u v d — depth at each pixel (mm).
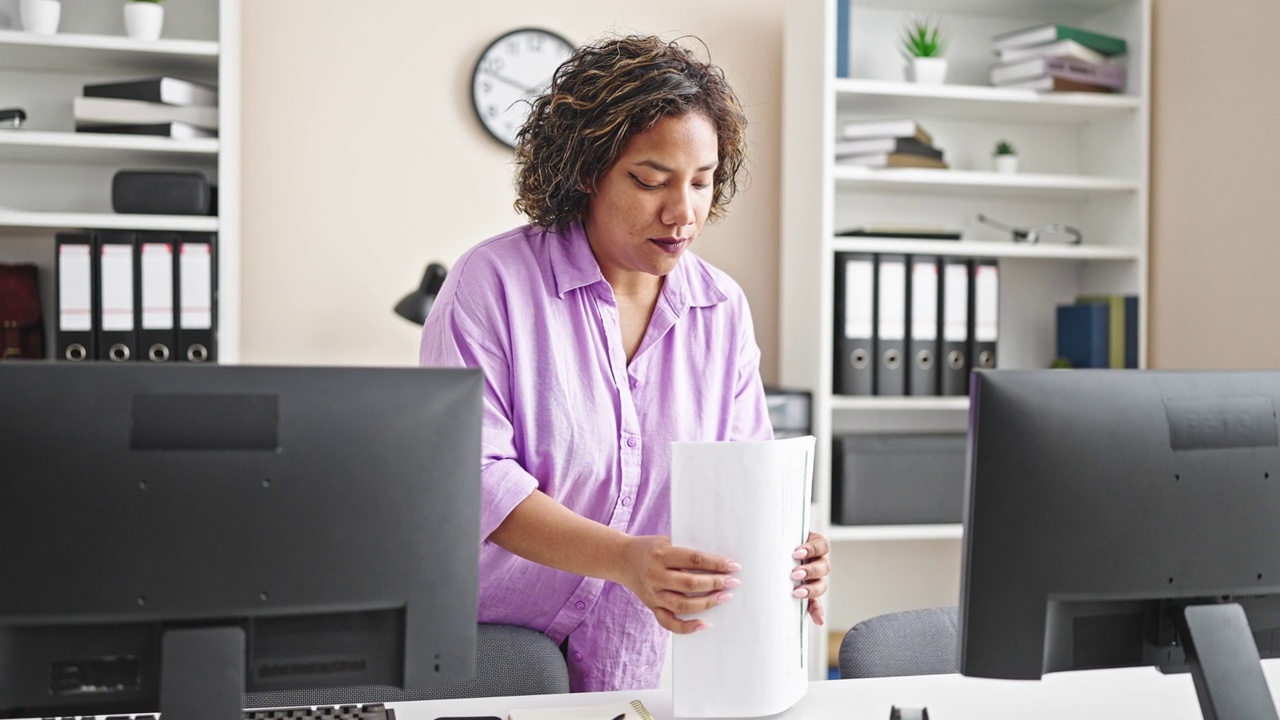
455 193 2895
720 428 1518
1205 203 2816
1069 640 1053
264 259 2807
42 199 2715
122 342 2512
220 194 2568
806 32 2891
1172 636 1075
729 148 1391
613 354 1422
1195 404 1048
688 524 1090
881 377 2867
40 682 909
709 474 1083
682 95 1273
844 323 2844
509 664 1394
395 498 948
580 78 1337
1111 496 1020
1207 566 1049
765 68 3072
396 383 958
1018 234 3096
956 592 3201
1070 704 1223
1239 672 1043
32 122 2703
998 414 1005
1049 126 3234
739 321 1529
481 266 1393
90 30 2719
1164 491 1033
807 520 1142
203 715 915
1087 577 1021
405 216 2871
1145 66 2979
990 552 1013
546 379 1386
